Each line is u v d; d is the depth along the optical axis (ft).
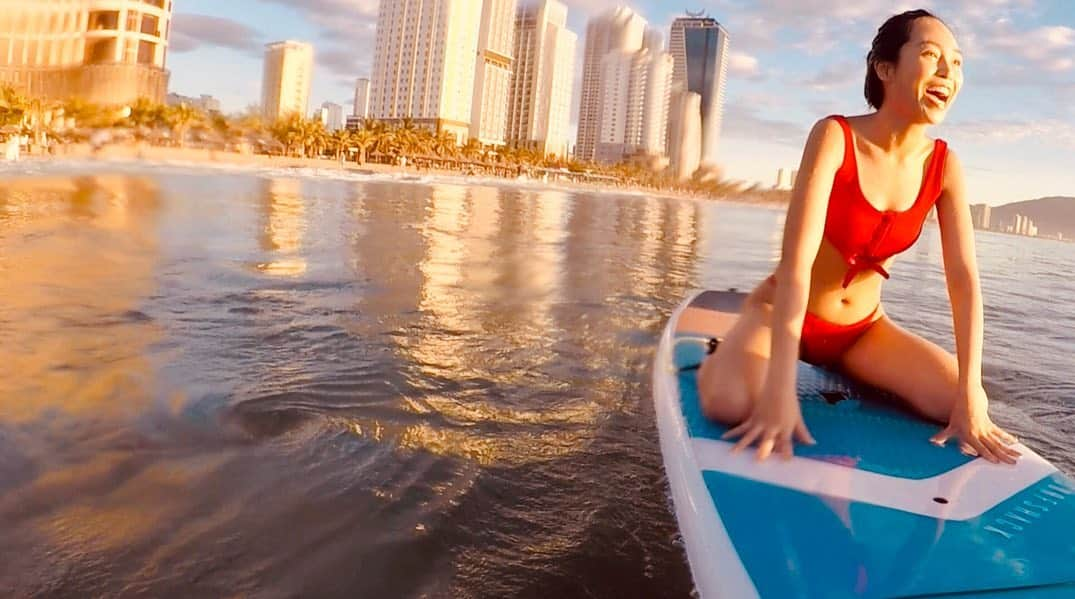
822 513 6.24
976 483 6.89
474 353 14.23
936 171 8.13
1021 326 23.62
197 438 8.96
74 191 46.93
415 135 288.51
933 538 5.89
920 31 7.63
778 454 7.30
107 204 39.70
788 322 7.60
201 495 7.54
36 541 6.45
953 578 5.36
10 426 8.84
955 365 8.41
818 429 8.02
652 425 10.65
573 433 10.24
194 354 12.54
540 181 293.23
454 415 10.64
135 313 15.14
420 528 7.27
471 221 50.08
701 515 6.35
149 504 7.27
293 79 213.46
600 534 7.43
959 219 8.27
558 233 45.78
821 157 7.85
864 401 9.00
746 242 51.26
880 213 8.05
